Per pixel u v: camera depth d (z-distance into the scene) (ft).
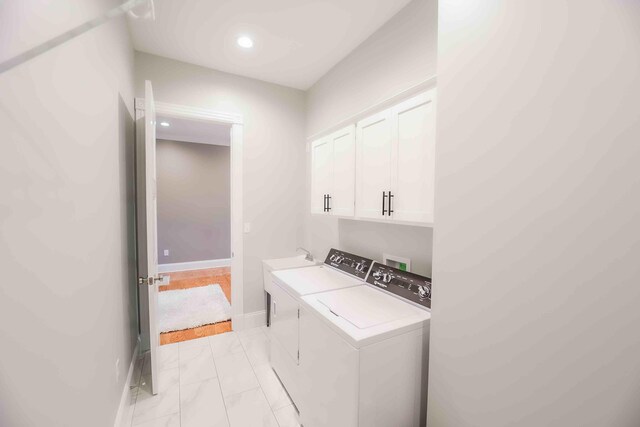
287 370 6.09
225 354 7.81
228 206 18.89
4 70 1.57
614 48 2.30
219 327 9.48
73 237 3.13
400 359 4.13
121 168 5.76
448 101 3.69
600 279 2.42
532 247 2.85
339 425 4.12
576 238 2.54
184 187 17.53
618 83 2.28
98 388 3.89
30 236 2.31
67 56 3.01
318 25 6.66
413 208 4.63
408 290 5.27
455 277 3.63
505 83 3.03
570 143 2.56
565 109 2.58
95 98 3.93
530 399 2.91
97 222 4.00
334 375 4.25
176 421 5.44
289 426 5.36
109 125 4.71
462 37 3.51
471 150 3.40
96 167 3.98
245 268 9.43
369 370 3.85
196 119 8.61
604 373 2.42
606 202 2.37
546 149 2.72
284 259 9.72
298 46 7.54
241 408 5.78
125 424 5.29
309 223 10.19
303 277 6.73
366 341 3.80
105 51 4.46
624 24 2.25
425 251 5.61
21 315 2.18
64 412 2.86
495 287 3.18
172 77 8.14
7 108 2.01
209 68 8.64
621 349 2.33
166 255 17.24
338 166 6.63
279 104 9.84
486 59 3.22
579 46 2.48
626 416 2.33
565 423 2.67
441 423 3.86
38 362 2.40
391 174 5.08
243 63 8.41
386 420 4.08
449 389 3.74
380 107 5.31
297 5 5.98
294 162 10.19
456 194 3.60
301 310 5.34
